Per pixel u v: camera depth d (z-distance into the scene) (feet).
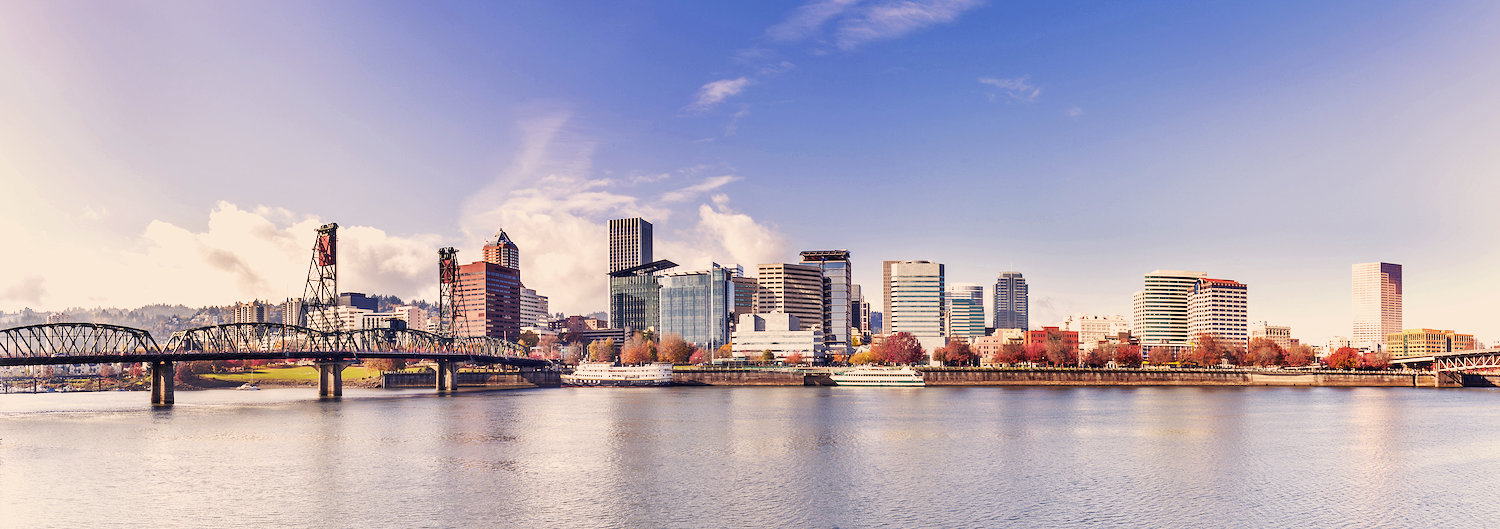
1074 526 352.49
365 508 375.66
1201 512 375.25
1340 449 542.98
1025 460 499.92
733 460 499.10
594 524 351.87
